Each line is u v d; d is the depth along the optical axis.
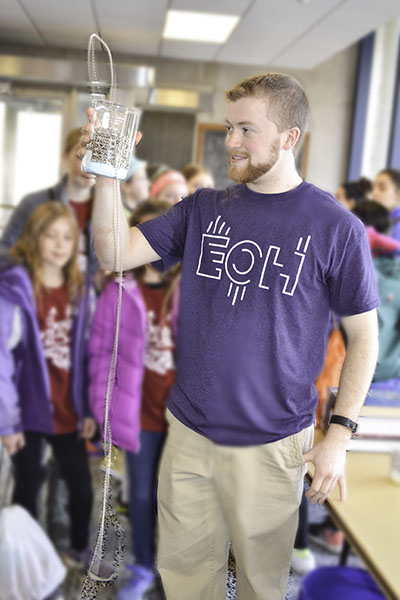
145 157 6.81
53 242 2.22
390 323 1.90
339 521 1.30
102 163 1.11
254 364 1.12
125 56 7.11
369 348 1.17
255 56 6.68
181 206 1.24
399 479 1.47
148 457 2.13
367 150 7.30
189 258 1.20
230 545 1.22
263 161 1.10
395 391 1.85
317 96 7.44
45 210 2.26
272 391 1.13
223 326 1.13
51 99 5.72
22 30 6.05
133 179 3.26
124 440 2.05
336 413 1.18
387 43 6.83
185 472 1.18
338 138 7.50
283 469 1.15
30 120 5.77
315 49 6.11
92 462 2.95
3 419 2.24
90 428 2.35
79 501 2.33
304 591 1.86
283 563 1.22
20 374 2.29
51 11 5.25
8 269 2.23
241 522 1.16
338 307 1.17
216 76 7.31
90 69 1.08
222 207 1.17
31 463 2.35
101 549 1.13
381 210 2.69
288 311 1.11
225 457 1.15
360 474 1.52
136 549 2.08
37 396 2.29
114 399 1.18
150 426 2.12
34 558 2.04
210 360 1.14
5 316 2.18
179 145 6.84
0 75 5.51
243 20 5.18
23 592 2.01
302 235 1.11
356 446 1.66
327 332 1.17
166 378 2.11
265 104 1.08
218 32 5.66
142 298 2.09
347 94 7.44
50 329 2.28
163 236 1.23
